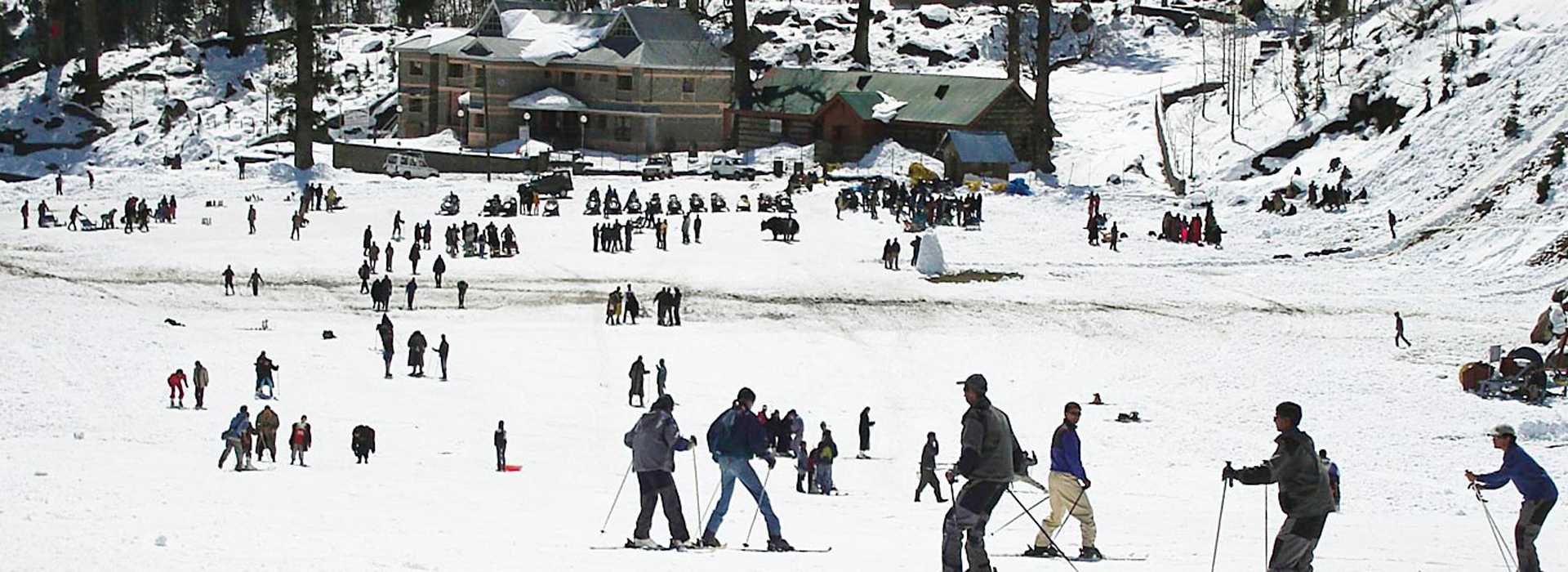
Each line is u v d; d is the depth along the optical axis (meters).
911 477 72.88
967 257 153.75
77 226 166.62
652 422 37.81
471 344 117.81
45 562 32.88
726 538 42.31
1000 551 40.25
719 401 97.50
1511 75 182.38
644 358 113.31
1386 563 38.53
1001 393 103.00
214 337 118.38
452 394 98.12
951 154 199.62
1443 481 74.44
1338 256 157.12
